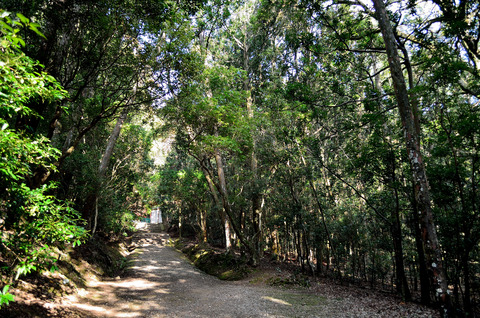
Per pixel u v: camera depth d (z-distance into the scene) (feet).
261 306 28.25
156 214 172.24
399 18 31.76
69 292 26.55
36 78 11.87
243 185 59.00
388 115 37.19
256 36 68.64
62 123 43.39
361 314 25.09
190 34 31.24
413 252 39.27
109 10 24.47
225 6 59.16
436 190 29.14
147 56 27.55
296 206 46.83
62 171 39.78
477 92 26.81
